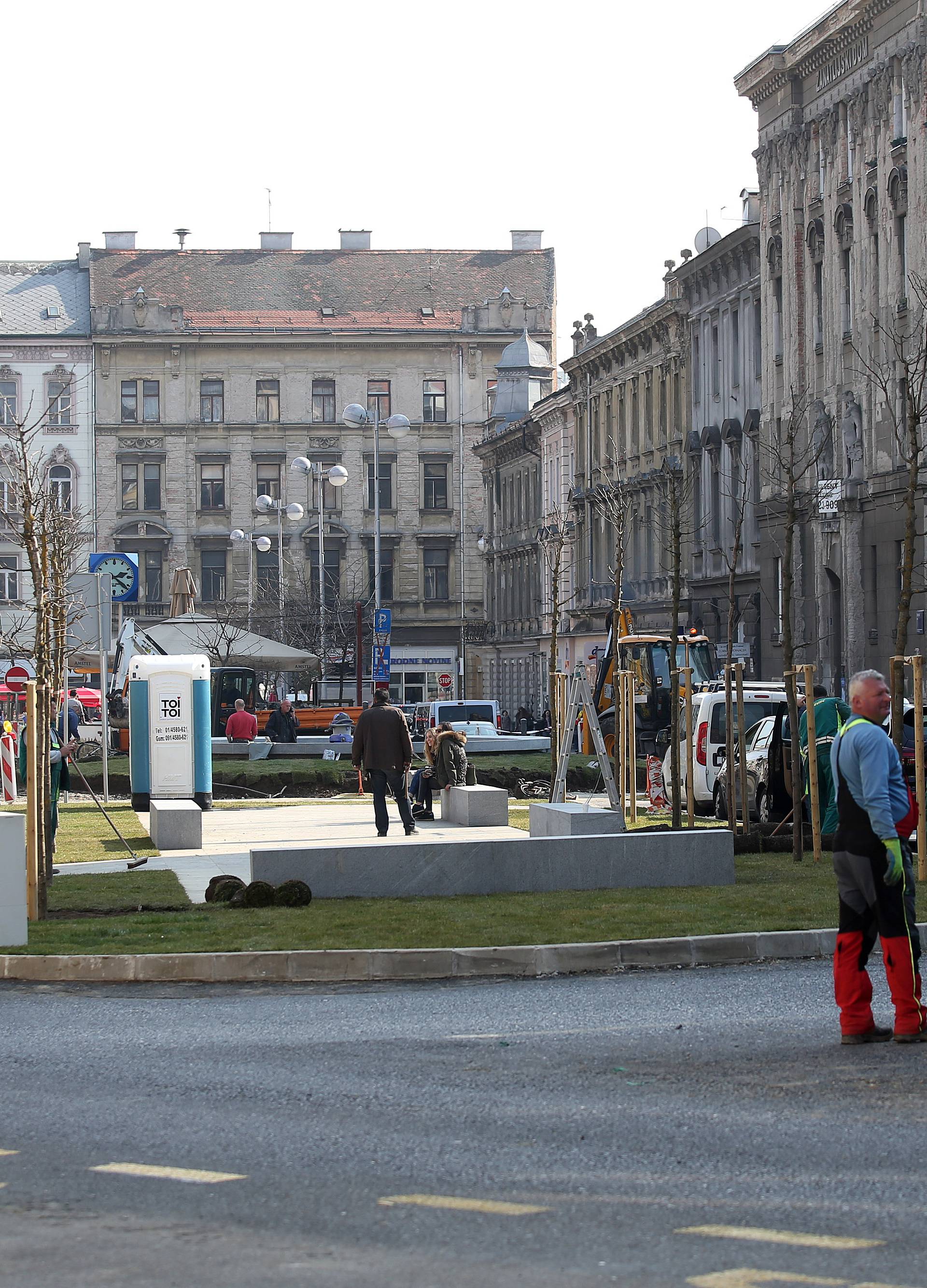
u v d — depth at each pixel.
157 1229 13.30
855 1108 17.31
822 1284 11.78
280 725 98.38
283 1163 15.35
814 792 39.09
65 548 73.19
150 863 43.78
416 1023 22.81
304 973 26.78
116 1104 18.03
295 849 34.06
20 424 61.72
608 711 82.00
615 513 96.12
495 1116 17.19
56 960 26.98
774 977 26.09
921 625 90.31
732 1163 15.19
